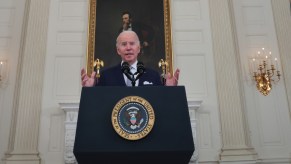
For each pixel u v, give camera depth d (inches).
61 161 176.6
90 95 49.0
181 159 46.0
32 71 189.8
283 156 183.3
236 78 192.2
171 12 211.8
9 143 179.2
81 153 43.6
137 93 49.4
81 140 44.6
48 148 178.5
